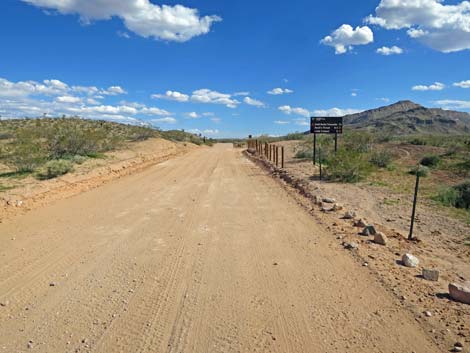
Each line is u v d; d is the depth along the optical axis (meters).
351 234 7.65
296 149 31.95
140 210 10.38
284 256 6.56
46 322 4.45
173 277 5.72
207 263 6.29
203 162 26.73
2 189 12.33
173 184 15.40
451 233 7.71
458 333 4.04
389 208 9.94
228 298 5.01
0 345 3.98
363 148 23.44
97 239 7.68
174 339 4.07
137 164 23.34
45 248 7.12
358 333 4.12
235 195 12.69
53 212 10.17
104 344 3.99
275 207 10.62
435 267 5.88
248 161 27.98
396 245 6.93
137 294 5.16
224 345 3.96
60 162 16.81
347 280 5.47
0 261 6.46
